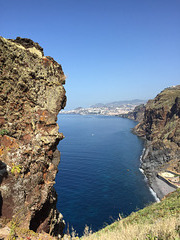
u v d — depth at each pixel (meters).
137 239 6.02
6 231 5.68
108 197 58.78
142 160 103.44
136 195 60.84
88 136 184.38
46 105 8.73
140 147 137.62
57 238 7.36
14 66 7.92
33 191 6.98
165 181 74.19
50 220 7.81
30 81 8.34
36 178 7.16
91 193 61.44
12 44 8.08
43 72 8.98
